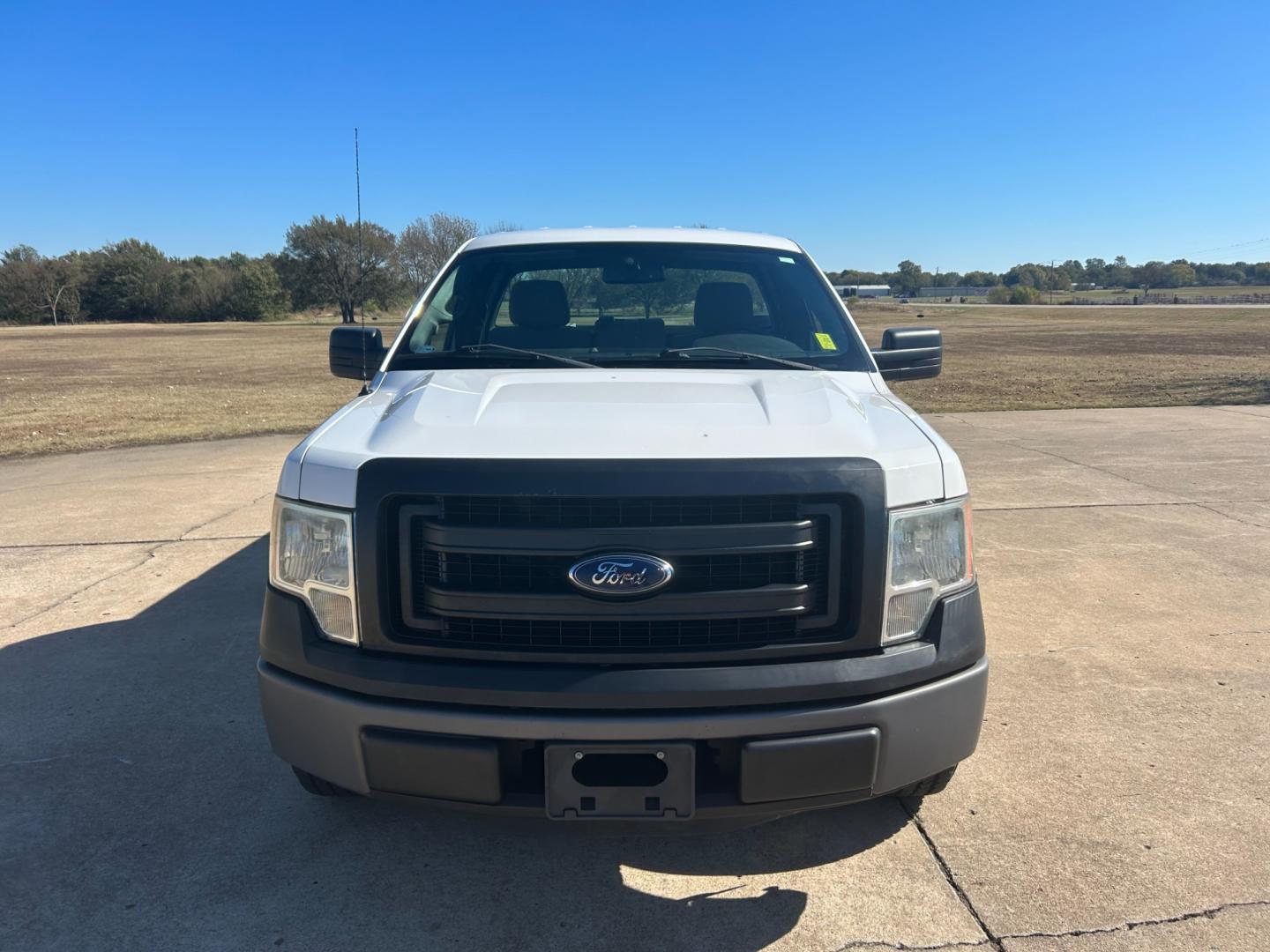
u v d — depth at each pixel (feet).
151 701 13.01
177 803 10.37
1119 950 7.91
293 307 298.97
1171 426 37.22
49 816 10.11
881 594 7.66
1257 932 8.13
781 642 7.59
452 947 8.07
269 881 8.98
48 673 13.96
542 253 12.94
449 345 11.73
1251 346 98.07
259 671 8.27
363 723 7.59
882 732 7.64
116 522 23.22
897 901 8.63
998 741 11.66
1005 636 15.17
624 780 7.48
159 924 8.36
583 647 7.45
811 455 7.68
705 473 7.38
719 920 8.38
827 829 9.82
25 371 83.20
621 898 8.71
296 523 8.02
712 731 7.29
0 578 18.66
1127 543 20.44
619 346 11.78
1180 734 11.82
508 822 9.84
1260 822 9.84
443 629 7.63
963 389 54.60
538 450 7.64
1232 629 15.37
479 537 7.37
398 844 9.59
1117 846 9.44
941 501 8.11
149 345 138.21
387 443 7.97
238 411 48.34
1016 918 8.36
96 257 317.22
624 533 7.30
